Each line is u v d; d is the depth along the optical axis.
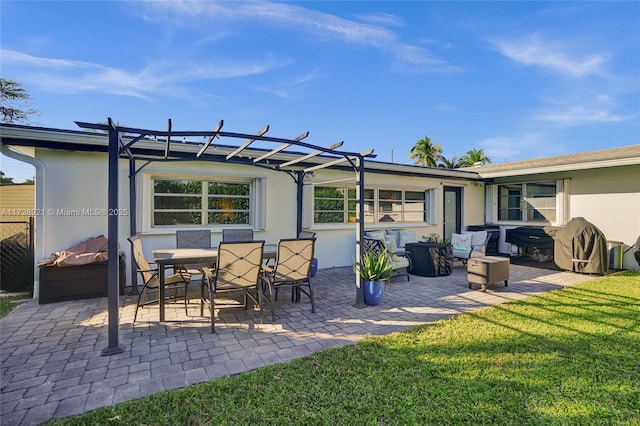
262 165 6.04
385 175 8.83
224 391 2.57
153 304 4.63
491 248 10.07
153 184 6.28
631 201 7.73
